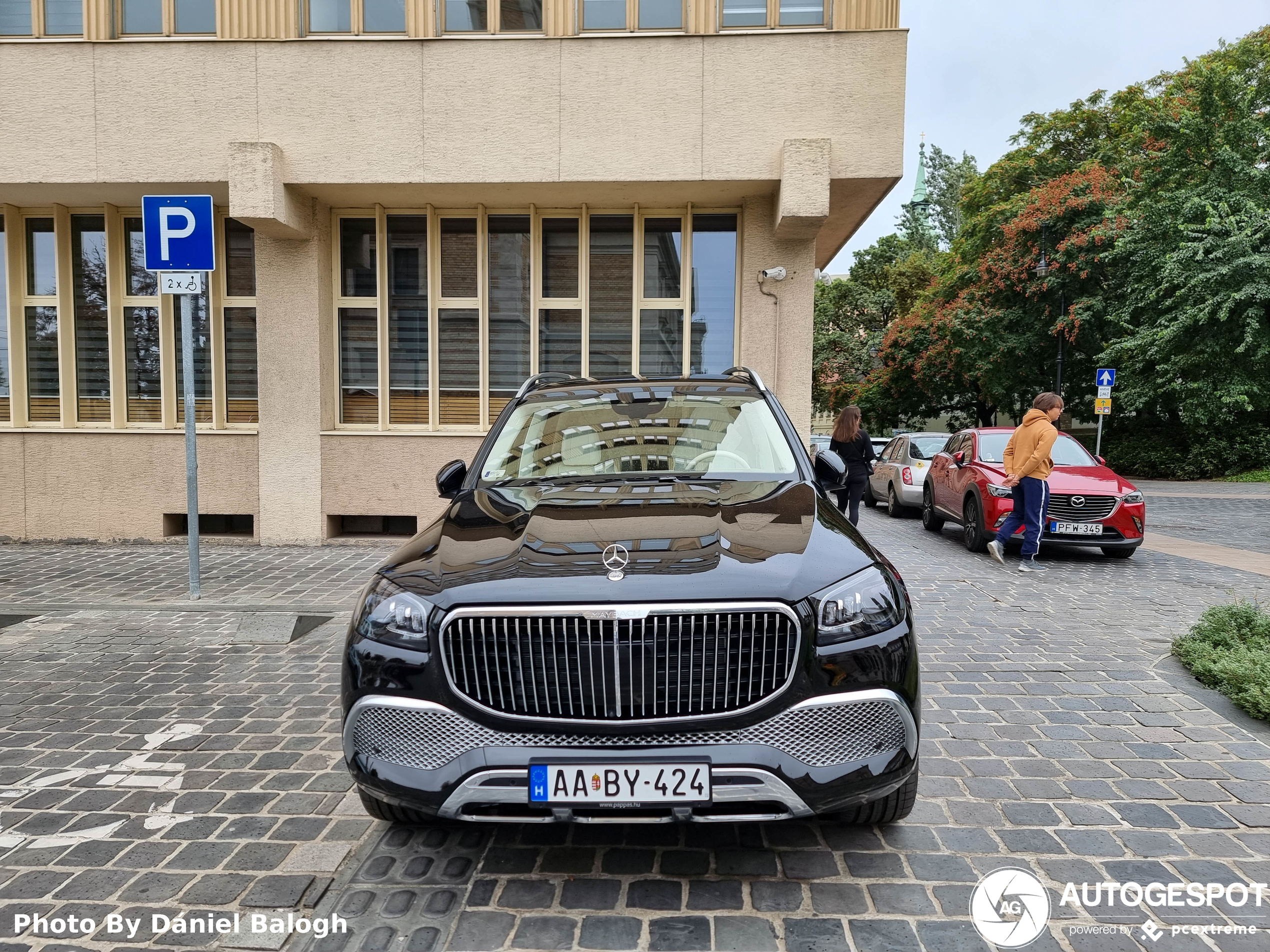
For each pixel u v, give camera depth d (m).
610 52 8.39
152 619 6.21
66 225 9.52
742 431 3.95
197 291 6.45
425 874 2.72
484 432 9.17
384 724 2.52
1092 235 24.00
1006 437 10.57
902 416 34.78
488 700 2.44
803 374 8.91
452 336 9.51
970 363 27.77
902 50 8.22
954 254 34.31
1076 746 3.78
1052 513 8.90
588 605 2.39
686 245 9.25
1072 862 2.77
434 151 8.51
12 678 4.90
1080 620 6.27
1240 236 20.88
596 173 8.45
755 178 8.37
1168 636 5.77
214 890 2.64
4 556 8.66
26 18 8.96
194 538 6.68
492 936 2.38
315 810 3.21
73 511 9.38
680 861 2.78
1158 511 14.98
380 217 9.31
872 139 8.30
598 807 2.35
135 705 4.45
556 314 9.52
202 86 8.55
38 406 9.79
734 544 2.71
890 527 12.57
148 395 9.76
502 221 9.46
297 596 6.85
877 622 2.53
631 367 9.46
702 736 2.37
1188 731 3.96
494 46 8.43
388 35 8.73
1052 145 30.80
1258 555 9.70
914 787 2.80
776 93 8.32
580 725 2.37
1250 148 23.23
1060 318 24.66
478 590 2.48
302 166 8.52
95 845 2.94
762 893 2.59
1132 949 2.30
